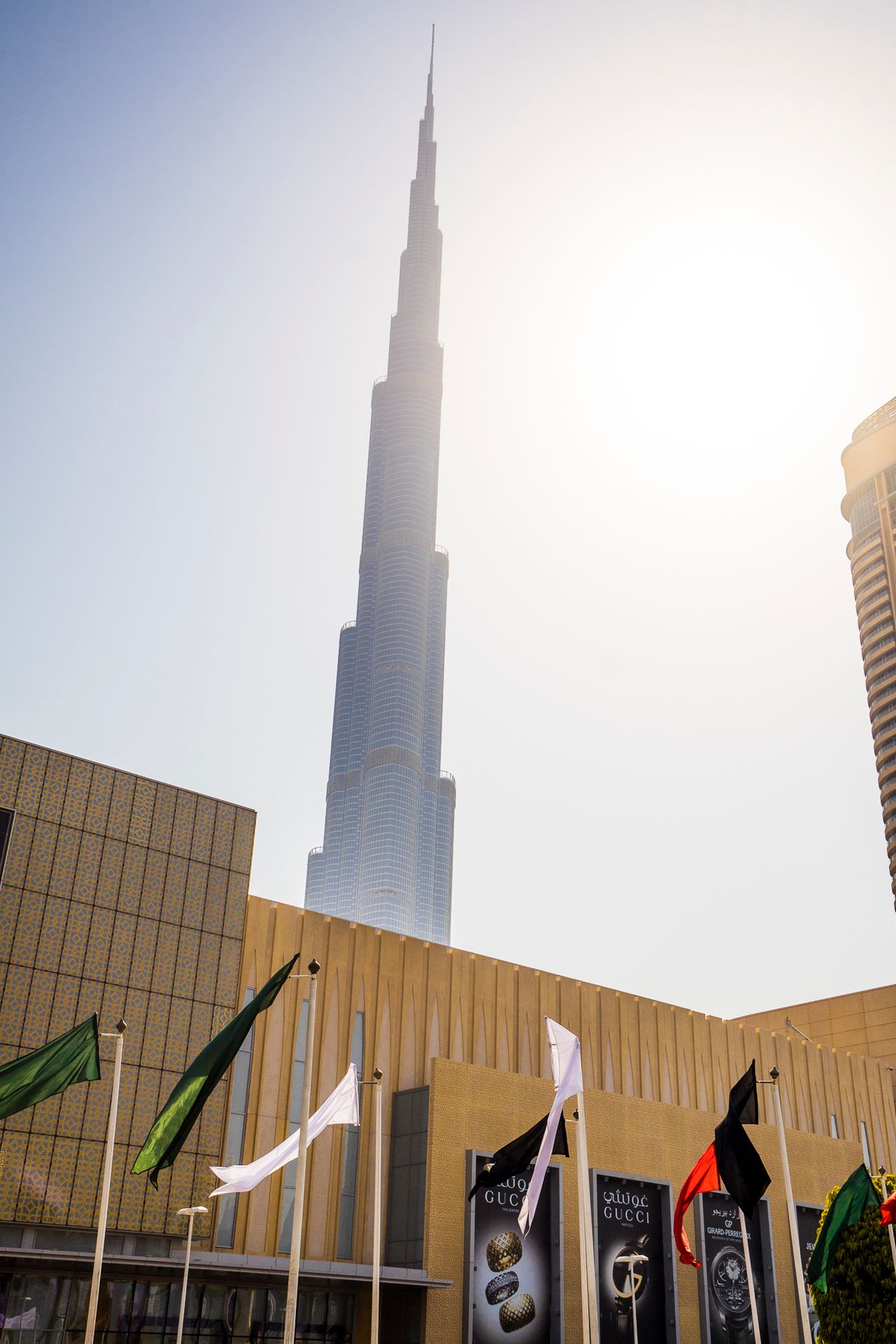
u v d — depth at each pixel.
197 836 57.34
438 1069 59.22
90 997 51.34
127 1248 48.72
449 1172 57.41
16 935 50.25
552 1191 60.22
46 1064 36.38
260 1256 52.53
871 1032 100.81
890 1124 85.88
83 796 54.25
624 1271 61.31
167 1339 48.22
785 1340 66.62
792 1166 71.94
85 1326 46.44
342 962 62.31
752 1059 79.75
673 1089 74.12
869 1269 44.31
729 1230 66.50
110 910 53.25
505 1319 55.78
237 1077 55.84
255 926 59.44
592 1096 64.69
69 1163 48.28
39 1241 46.72
